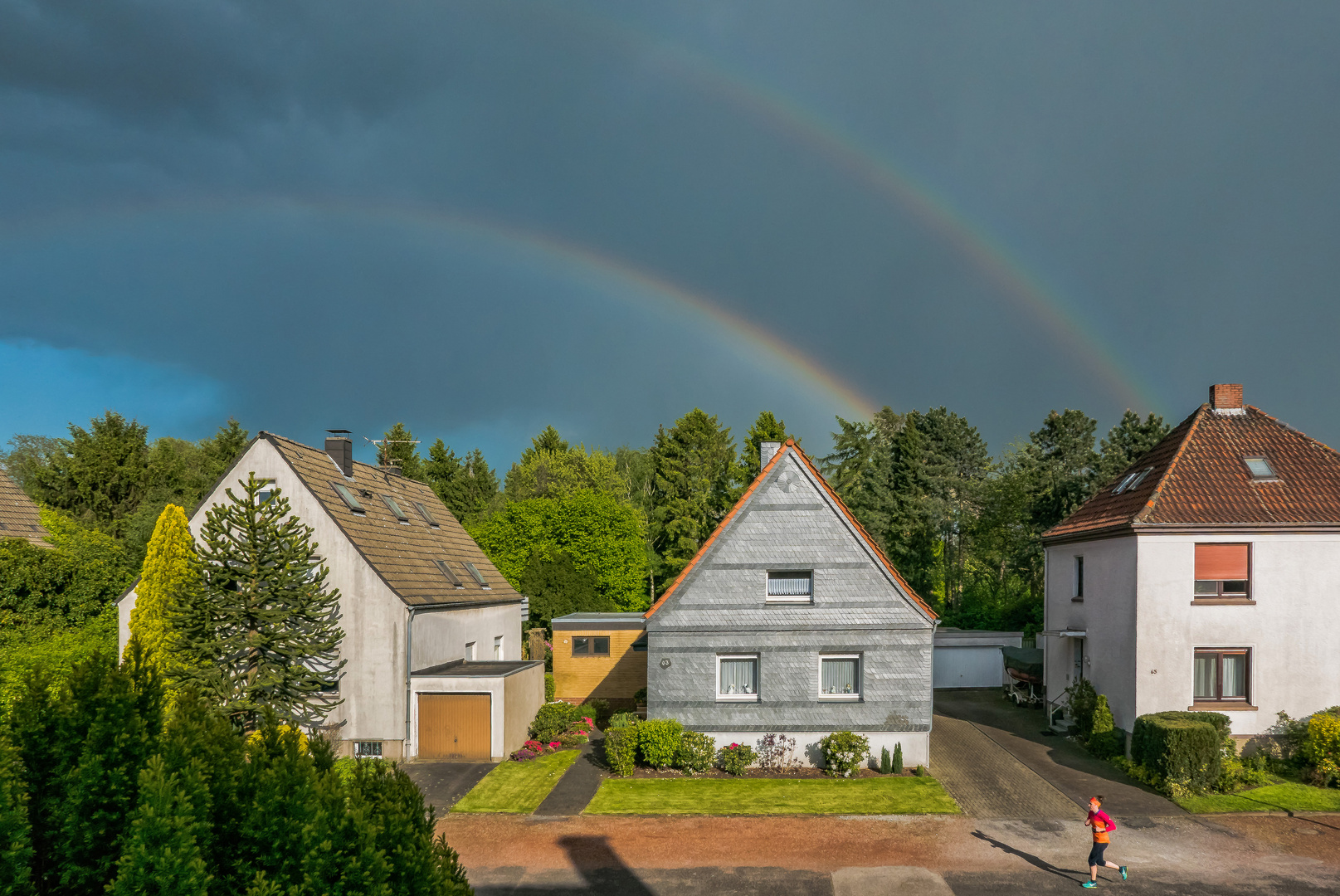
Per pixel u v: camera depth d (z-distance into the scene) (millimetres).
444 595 28938
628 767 23500
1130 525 24062
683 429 66188
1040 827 19156
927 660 23938
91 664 10289
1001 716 31188
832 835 18703
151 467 54625
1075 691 27422
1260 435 26906
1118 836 18500
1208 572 24109
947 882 16078
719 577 24484
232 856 9445
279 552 23094
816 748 23984
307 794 9523
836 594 24250
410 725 25312
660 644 24406
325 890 9102
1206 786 21266
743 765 23359
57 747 9695
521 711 27250
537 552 50875
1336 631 23766
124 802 9539
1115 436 60656
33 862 9578
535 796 21734
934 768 23953
